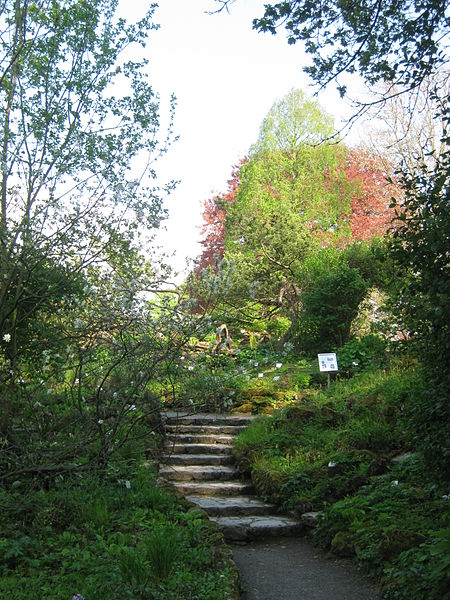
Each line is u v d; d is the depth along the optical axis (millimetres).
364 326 15930
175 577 4574
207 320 6910
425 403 5633
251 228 20047
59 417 7117
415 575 4605
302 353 15984
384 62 6320
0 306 6750
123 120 7305
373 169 27188
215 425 11039
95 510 5789
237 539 7102
